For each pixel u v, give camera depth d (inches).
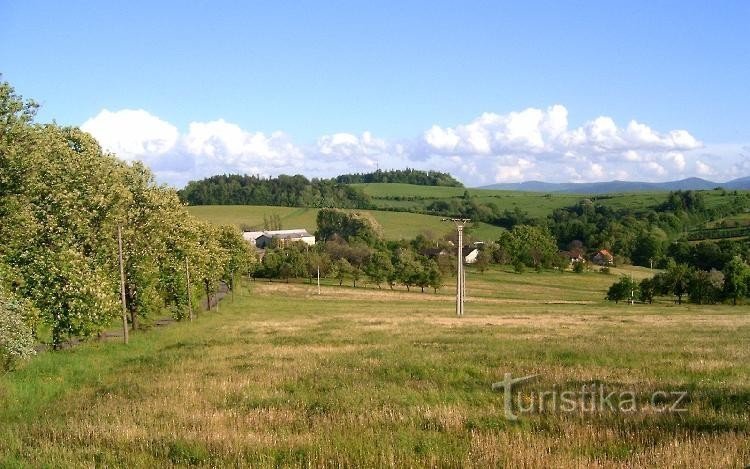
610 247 5629.9
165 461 379.9
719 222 6264.8
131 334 1338.6
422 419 462.0
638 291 3540.8
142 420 485.1
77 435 446.3
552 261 5162.4
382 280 4340.6
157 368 810.8
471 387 592.1
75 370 800.3
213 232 2338.8
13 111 997.2
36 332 964.6
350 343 1082.7
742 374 652.7
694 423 424.5
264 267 4827.8
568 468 340.2
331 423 457.7
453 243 5826.8
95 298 994.7
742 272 3408.0
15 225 979.3
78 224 1045.2
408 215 7214.6
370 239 5826.8
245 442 406.6
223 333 1373.0
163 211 1408.7
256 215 7037.4
